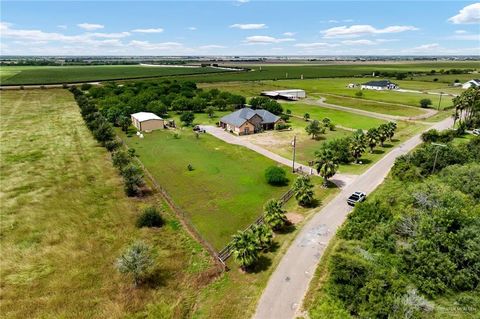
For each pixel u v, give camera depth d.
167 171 60.44
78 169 60.34
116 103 115.75
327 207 45.44
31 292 30.30
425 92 159.75
